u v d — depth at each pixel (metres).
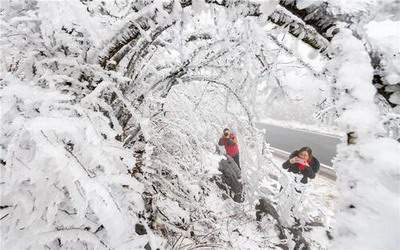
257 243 3.30
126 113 1.99
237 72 2.25
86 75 1.77
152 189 2.50
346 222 0.84
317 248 3.59
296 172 4.55
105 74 1.67
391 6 1.11
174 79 2.12
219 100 3.41
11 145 1.10
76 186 1.08
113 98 1.92
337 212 0.90
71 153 1.15
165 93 2.18
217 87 3.17
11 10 1.56
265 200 3.82
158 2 1.40
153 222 2.55
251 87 2.15
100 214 1.00
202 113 3.30
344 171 0.95
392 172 0.83
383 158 0.86
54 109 1.32
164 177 2.98
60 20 1.35
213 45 1.94
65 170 1.08
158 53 2.41
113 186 1.43
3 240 1.17
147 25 1.49
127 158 1.35
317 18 1.23
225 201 3.38
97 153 1.20
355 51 1.08
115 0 2.05
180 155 3.17
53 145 1.12
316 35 1.34
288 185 2.95
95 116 1.39
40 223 1.27
